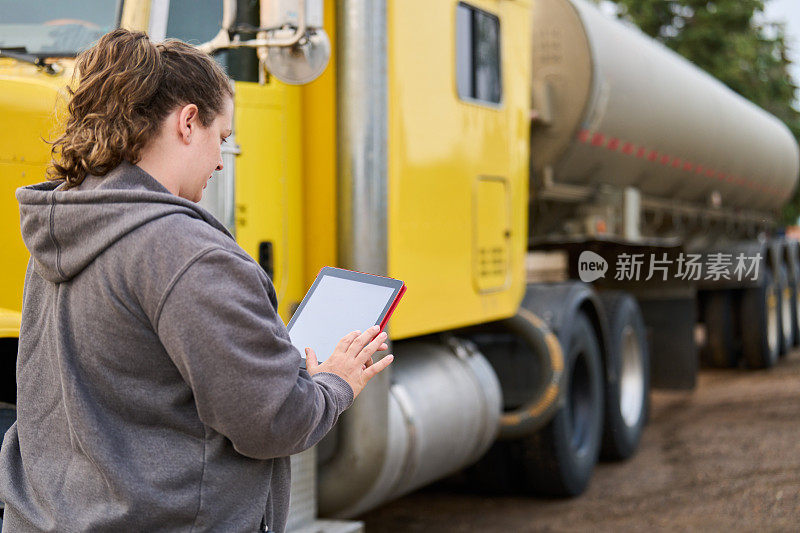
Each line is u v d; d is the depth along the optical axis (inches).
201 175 61.6
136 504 55.3
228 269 55.6
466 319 168.1
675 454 254.2
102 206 56.5
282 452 57.0
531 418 191.8
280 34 104.0
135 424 57.0
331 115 138.9
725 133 354.6
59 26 116.2
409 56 148.9
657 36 830.5
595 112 236.5
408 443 150.3
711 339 418.9
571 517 196.1
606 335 231.6
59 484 58.2
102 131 57.7
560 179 245.8
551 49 236.2
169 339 54.4
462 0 167.0
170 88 59.0
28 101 108.0
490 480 210.2
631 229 283.6
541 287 211.0
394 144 143.9
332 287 70.1
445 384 167.5
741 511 197.0
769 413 311.3
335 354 63.9
